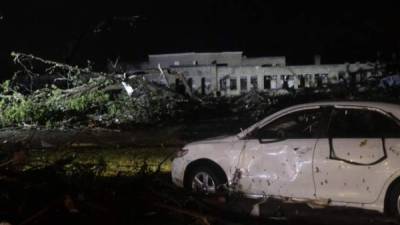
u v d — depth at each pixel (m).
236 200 8.45
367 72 33.03
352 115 7.80
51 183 7.95
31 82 20.88
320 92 25.12
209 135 17.17
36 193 7.76
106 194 8.01
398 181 7.26
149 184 8.48
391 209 7.30
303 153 7.88
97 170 9.52
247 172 8.30
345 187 7.57
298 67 33.75
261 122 8.45
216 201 8.28
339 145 7.67
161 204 7.96
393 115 7.53
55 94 19.86
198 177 8.75
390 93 22.88
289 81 33.91
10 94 21.66
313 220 7.82
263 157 8.18
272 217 8.06
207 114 22.45
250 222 7.85
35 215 7.20
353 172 7.50
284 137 8.15
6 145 11.84
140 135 17.44
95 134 17.62
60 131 18.17
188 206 8.15
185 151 8.88
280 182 8.04
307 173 7.82
